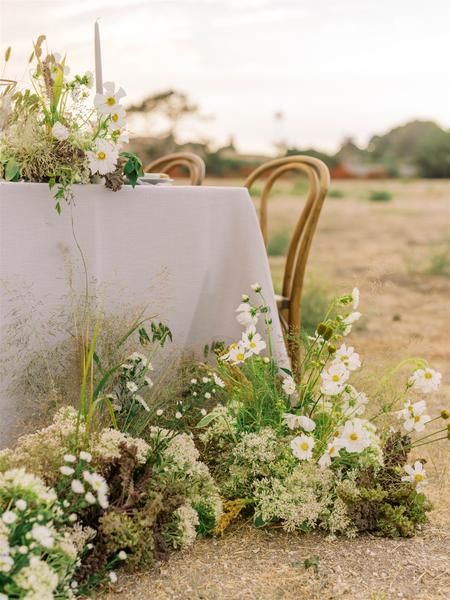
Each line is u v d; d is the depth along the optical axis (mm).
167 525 1855
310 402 2178
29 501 1591
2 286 1973
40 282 2031
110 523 1649
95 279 2107
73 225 2070
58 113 2098
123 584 1692
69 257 2064
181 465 1914
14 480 1546
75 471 1705
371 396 2262
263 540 1930
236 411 2133
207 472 1964
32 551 1482
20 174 2055
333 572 1777
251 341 2146
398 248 8828
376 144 18875
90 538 1670
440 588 1719
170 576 1732
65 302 2062
